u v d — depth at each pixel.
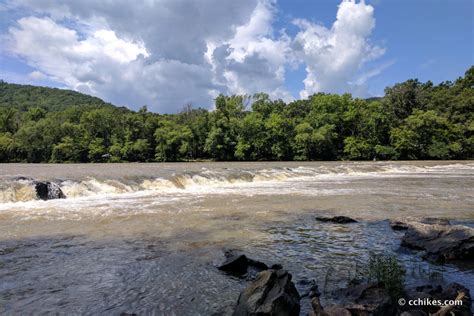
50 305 6.14
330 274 7.69
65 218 13.89
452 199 19.39
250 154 80.69
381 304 5.58
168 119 97.88
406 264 8.43
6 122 94.88
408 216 14.43
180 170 32.91
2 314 5.79
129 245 10.01
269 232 11.67
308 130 78.62
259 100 94.31
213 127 81.56
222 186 26.98
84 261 8.57
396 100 92.06
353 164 54.03
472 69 104.38
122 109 112.19
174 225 12.67
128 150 84.00
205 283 7.19
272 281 5.81
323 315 5.12
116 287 6.96
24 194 18.61
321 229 12.13
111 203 17.84
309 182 30.23
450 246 8.93
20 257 8.90
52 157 81.88
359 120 82.38
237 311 5.46
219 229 12.07
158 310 5.97
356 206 16.98
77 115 97.81
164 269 8.02
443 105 88.12
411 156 77.88
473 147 77.94
